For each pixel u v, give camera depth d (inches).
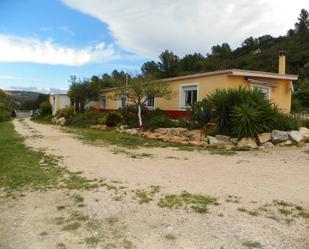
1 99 1552.7
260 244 147.0
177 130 535.2
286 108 678.5
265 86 637.9
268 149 411.5
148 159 350.9
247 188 232.2
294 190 226.1
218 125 476.1
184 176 269.9
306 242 148.6
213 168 300.4
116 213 187.3
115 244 149.0
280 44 2630.4
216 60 2271.2
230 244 147.5
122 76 791.7
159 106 791.1
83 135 609.9
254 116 442.0
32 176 273.4
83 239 154.7
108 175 275.9
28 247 148.1
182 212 186.5
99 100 1145.4
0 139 551.5
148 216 181.8
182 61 2128.4
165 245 147.3
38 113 1668.3
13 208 199.5
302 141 448.1
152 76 704.4
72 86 1054.4
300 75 1900.8
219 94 487.2
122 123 724.7
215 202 202.1
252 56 2299.5
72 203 206.1
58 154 386.6
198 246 146.0
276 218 175.6
